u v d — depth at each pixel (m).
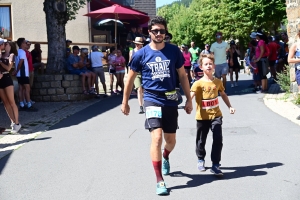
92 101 13.70
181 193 5.09
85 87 14.00
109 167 6.21
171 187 5.30
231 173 5.73
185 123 9.20
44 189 5.41
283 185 5.22
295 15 11.55
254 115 9.75
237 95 13.73
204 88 5.64
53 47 14.13
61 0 14.12
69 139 8.10
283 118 9.23
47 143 7.86
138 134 8.33
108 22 20.50
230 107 5.86
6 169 6.32
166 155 5.68
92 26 21.91
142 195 5.07
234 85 17.20
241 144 7.18
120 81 15.44
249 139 7.50
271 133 7.87
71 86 13.60
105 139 7.99
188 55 16.95
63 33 14.26
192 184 5.38
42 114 11.20
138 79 10.66
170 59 5.13
